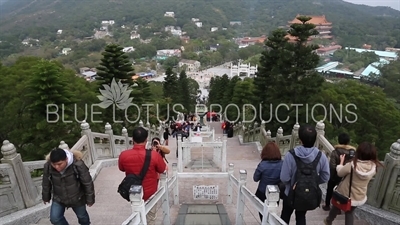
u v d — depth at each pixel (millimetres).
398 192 5488
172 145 18891
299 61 21500
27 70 21000
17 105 17844
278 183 5121
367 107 30375
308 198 4188
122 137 13047
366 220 5859
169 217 6375
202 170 10953
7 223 5531
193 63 149625
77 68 128500
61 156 4391
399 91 64500
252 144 17344
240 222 6066
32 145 16812
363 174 4379
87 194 4727
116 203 7324
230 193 7570
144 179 4805
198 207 7141
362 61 121000
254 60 139000
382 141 28281
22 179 6098
